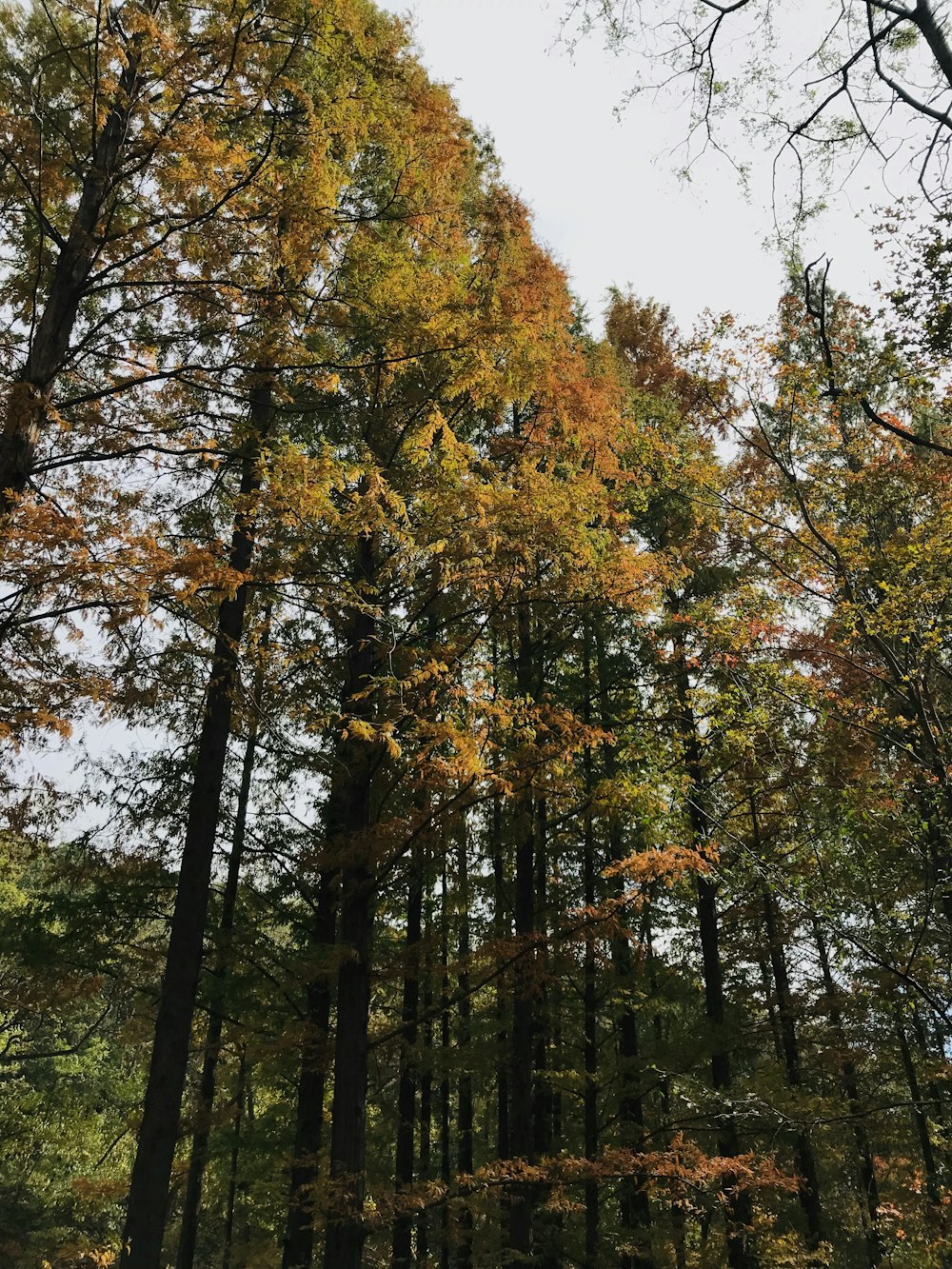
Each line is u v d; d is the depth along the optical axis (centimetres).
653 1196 1076
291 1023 1073
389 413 984
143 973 1130
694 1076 1270
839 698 1159
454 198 1087
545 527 943
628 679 1462
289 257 687
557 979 1061
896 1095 1412
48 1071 2144
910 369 927
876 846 1038
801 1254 1176
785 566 1322
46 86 715
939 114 666
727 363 1292
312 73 811
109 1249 746
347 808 976
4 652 572
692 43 741
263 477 671
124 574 530
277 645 829
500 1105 1750
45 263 740
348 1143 845
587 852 1535
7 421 598
